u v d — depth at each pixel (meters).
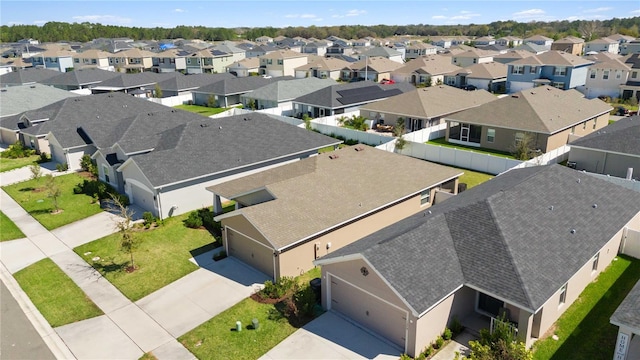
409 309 15.78
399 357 16.44
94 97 50.31
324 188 24.88
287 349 17.05
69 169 40.62
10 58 127.94
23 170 41.06
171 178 29.14
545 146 39.41
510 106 43.34
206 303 20.22
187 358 16.81
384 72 92.75
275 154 34.28
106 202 32.75
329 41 173.25
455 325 17.31
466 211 19.84
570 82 69.75
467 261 17.75
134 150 33.88
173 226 28.36
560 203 21.19
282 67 102.06
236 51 118.12
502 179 25.47
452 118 45.34
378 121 52.19
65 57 118.75
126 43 162.38
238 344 17.42
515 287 15.98
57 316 19.70
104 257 24.83
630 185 29.41
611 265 22.22
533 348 16.42
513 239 17.98
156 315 19.50
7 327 19.03
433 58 94.50
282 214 22.14
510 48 129.12
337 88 59.62
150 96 77.56
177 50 121.69
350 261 17.61
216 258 24.08
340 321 18.66
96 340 17.98
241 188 26.58
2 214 31.39
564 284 16.86
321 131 49.44
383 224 25.44
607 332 17.25
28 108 55.56
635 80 64.38
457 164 38.72
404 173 28.17
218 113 64.25
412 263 17.14
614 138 33.56
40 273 23.39
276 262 20.94
